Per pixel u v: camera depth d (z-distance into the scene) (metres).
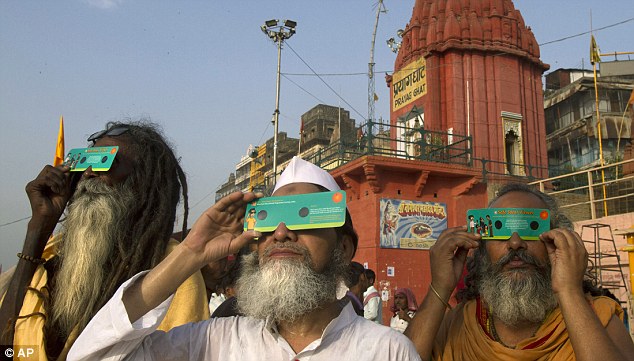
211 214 1.71
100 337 1.57
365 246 13.80
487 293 2.33
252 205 1.79
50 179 2.23
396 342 1.75
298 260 1.73
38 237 2.17
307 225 1.72
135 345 1.63
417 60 18.55
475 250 2.59
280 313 1.70
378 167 13.74
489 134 17.22
